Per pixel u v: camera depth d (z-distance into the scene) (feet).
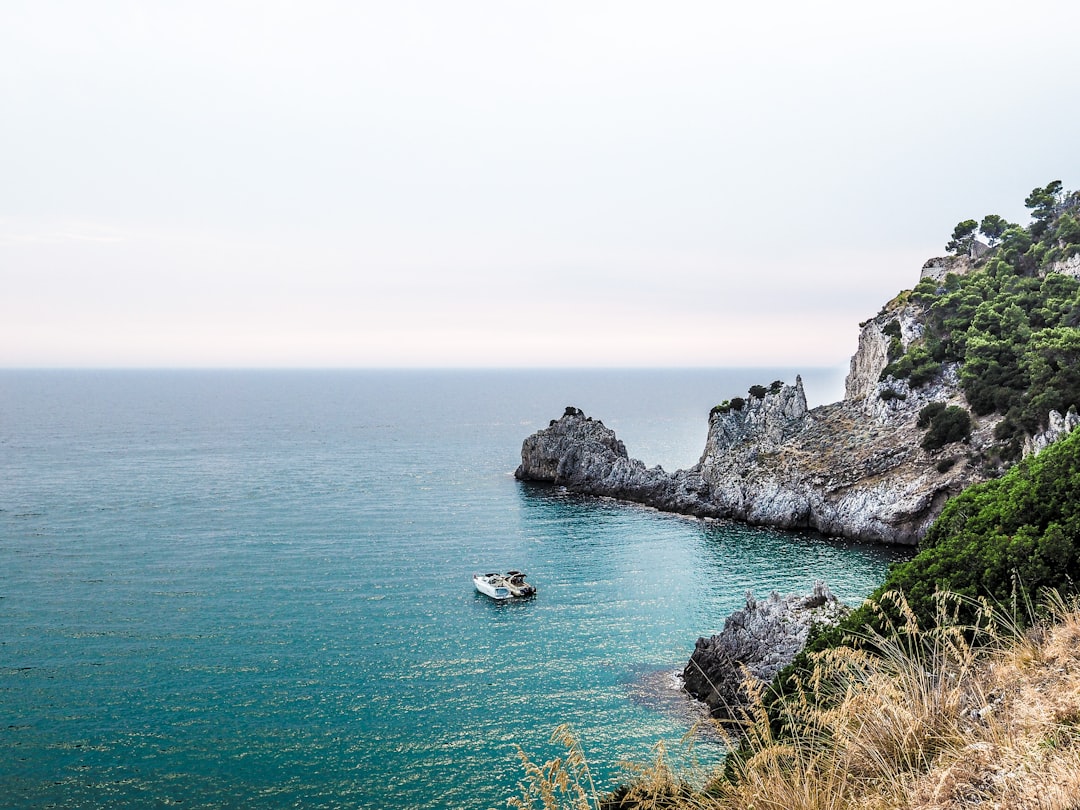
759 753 31.24
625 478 440.86
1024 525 72.74
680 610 240.53
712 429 439.63
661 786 35.12
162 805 134.21
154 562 297.53
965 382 333.62
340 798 136.67
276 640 213.87
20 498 438.40
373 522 377.09
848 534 328.08
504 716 168.14
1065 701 28.19
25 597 250.78
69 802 134.82
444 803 135.54
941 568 76.95
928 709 31.91
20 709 170.30
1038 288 363.15
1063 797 21.89
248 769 146.30
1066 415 269.44
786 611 178.70
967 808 24.40
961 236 482.69
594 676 189.78
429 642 213.25
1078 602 40.06
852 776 30.17
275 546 325.62
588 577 277.85
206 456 648.38
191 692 179.83
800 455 371.35
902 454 330.13
